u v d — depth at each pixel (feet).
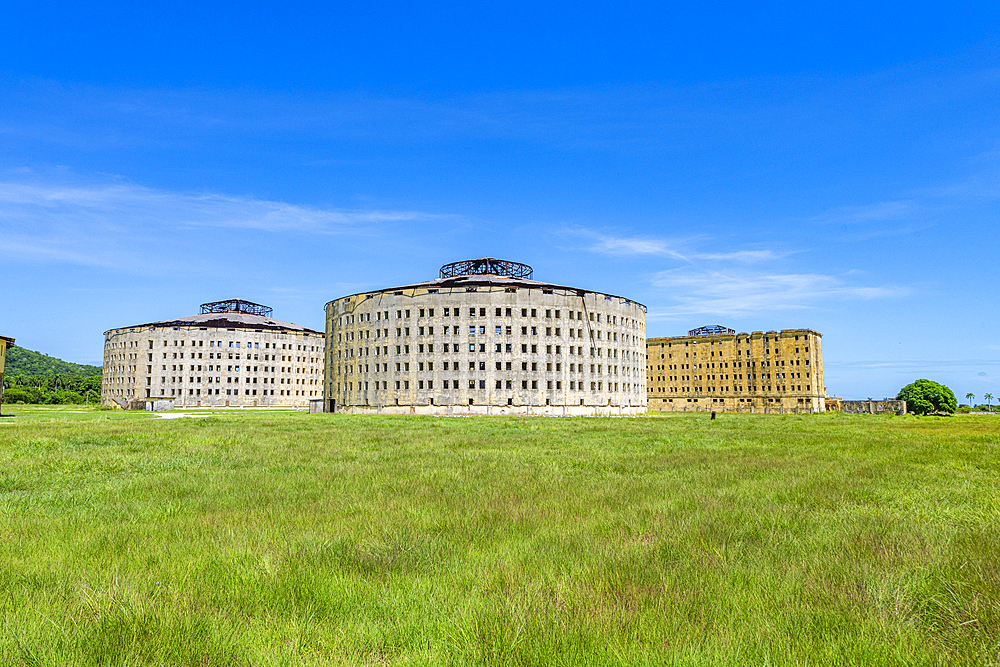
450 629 24.04
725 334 644.69
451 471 75.82
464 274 426.92
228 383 613.52
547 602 26.45
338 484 64.75
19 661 21.02
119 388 619.26
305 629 24.43
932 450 109.29
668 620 24.56
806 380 590.14
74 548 36.60
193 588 28.73
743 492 59.11
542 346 380.37
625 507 50.98
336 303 436.76
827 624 23.99
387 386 389.19
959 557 32.81
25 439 127.95
